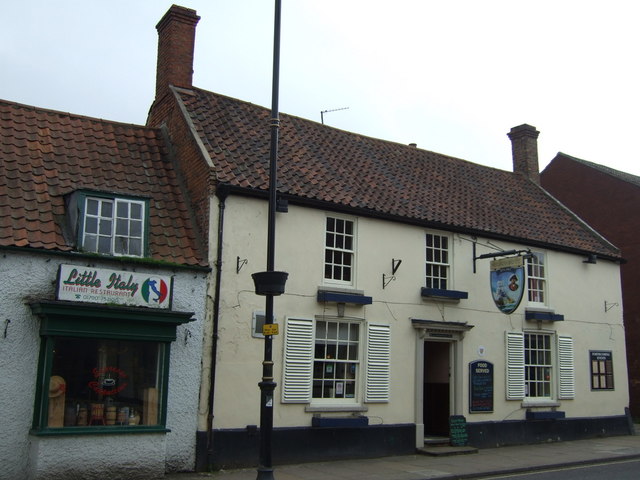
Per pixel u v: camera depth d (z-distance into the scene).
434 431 15.91
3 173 11.41
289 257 13.22
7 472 9.80
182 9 15.40
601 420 18.64
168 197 12.98
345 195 14.40
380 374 14.23
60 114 13.50
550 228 19.00
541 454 14.89
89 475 10.13
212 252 12.15
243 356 12.27
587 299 19.03
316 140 16.62
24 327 10.17
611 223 24.23
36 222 10.84
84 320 10.37
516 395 16.64
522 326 17.17
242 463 11.91
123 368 10.88
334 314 13.70
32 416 10.08
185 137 13.72
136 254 11.56
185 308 11.68
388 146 18.73
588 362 18.69
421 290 15.20
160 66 15.70
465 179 19.33
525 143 22.52
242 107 15.90
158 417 11.02
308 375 13.12
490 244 16.84
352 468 12.44
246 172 13.17
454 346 15.74
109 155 13.22
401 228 15.20
